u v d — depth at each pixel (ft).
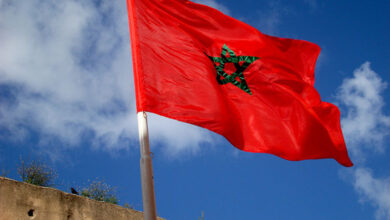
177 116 23.04
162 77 23.98
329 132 26.04
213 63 26.16
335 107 26.35
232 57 26.58
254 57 26.81
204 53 25.88
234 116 25.03
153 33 25.18
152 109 22.91
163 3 26.30
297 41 27.27
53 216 23.77
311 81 27.22
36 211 23.04
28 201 22.85
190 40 25.93
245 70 26.48
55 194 24.43
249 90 26.09
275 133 25.26
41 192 23.72
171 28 25.85
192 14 26.68
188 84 24.12
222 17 27.04
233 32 26.91
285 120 25.81
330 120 26.27
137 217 29.01
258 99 26.00
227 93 25.70
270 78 26.55
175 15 26.27
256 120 25.34
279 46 27.22
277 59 26.96
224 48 26.63
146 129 22.27
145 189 20.92
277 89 26.40
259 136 24.98
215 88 24.36
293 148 25.23
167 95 23.54
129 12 25.48
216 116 23.49
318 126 25.89
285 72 26.94
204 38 26.45
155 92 23.44
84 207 25.77
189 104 23.53
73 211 25.00
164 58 24.61
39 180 28.81
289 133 25.46
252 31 27.02
